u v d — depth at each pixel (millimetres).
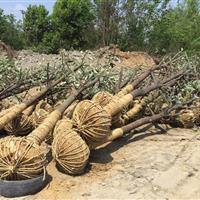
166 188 3484
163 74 5754
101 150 4324
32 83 5375
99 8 23734
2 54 11672
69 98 4168
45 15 25969
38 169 3303
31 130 4496
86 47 24844
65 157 3543
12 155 3215
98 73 5406
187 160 4066
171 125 5324
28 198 3273
